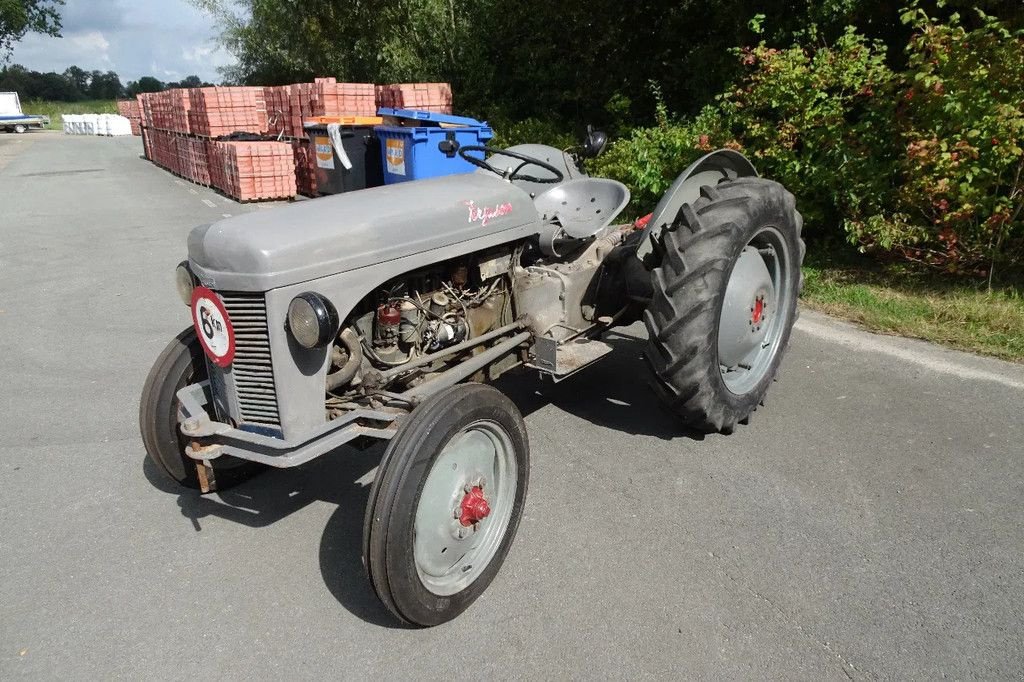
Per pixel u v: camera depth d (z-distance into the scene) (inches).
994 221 205.3
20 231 389.7
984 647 89.4
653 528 115.4
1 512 127.5
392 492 86.4
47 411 166.1
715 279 123.4
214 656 93.3
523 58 519.2
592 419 153.6
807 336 191.5
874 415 148.3
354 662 91.5
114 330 220.4
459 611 97.9
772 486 125.3
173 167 710.5
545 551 111.0
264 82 857.5
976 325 189.6
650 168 291.9
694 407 128.9
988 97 201.8
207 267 98.9
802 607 97.2
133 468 141.8
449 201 118.0
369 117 451.2
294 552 114.4
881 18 289.6
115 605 103.5
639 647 91.6
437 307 119.2
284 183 500.7
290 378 98.3
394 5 616.4
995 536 109.9
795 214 146.1
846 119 261.3
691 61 391.2
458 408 92.4
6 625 100.0
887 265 237.6
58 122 2246.6
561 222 143.7
